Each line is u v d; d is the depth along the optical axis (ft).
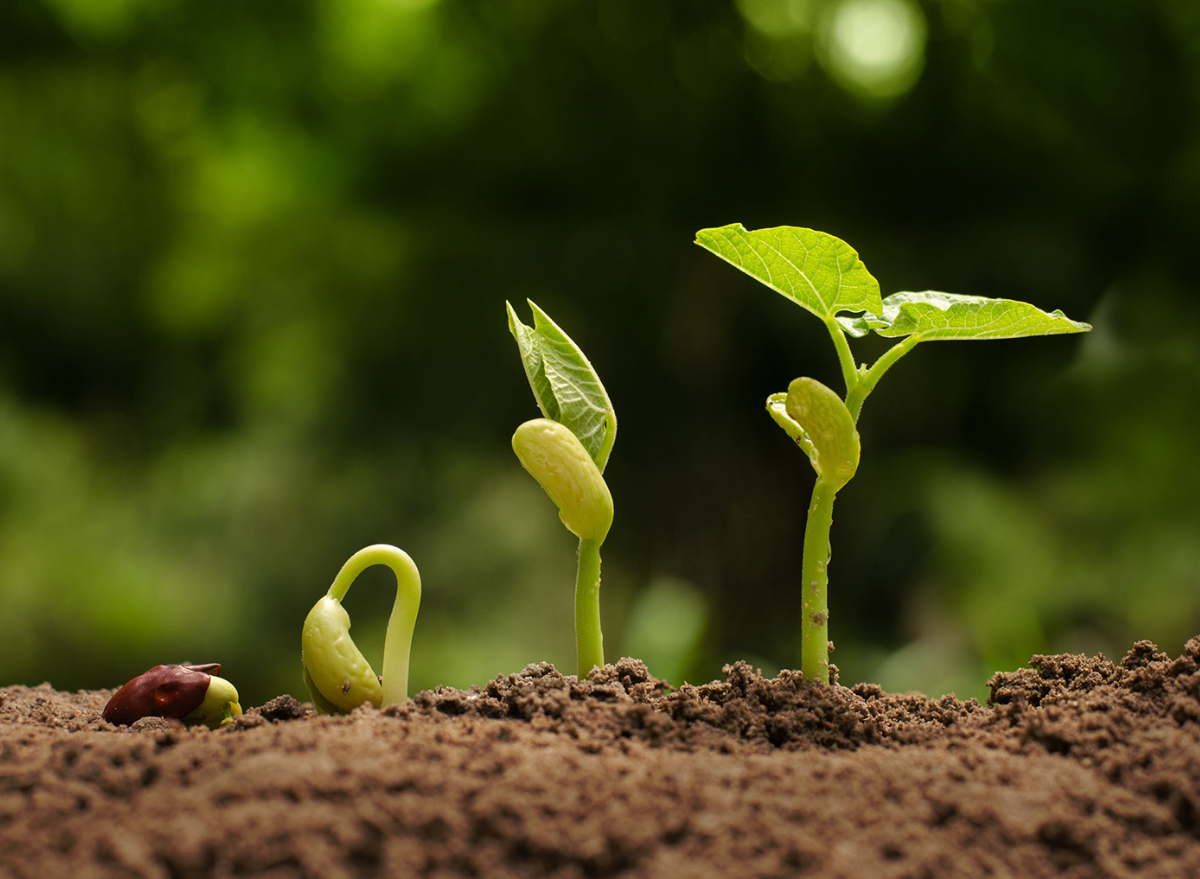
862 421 3.76
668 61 3.93
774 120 3.92
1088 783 1.18
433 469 3.89
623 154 4.00
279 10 4.03
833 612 3.46
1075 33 3.57
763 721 1.24
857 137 3.87
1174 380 3.36
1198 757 1.19
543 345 1.30
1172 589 3.07
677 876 1.13
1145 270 3.62
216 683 1.30
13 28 4.09
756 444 3.91
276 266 4.22
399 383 4.03
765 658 3.66
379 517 3.78
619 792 1.16
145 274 4.33
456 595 3.61
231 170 4.28
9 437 3.92
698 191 4.02
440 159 4.13
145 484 4.00
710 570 3.83
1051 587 3.13
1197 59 3.53
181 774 1.17
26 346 4.32
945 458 3.63
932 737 1.25
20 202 4.29
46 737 1.23
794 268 1.26
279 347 4.19
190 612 3.54
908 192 3.92
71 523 3.76
